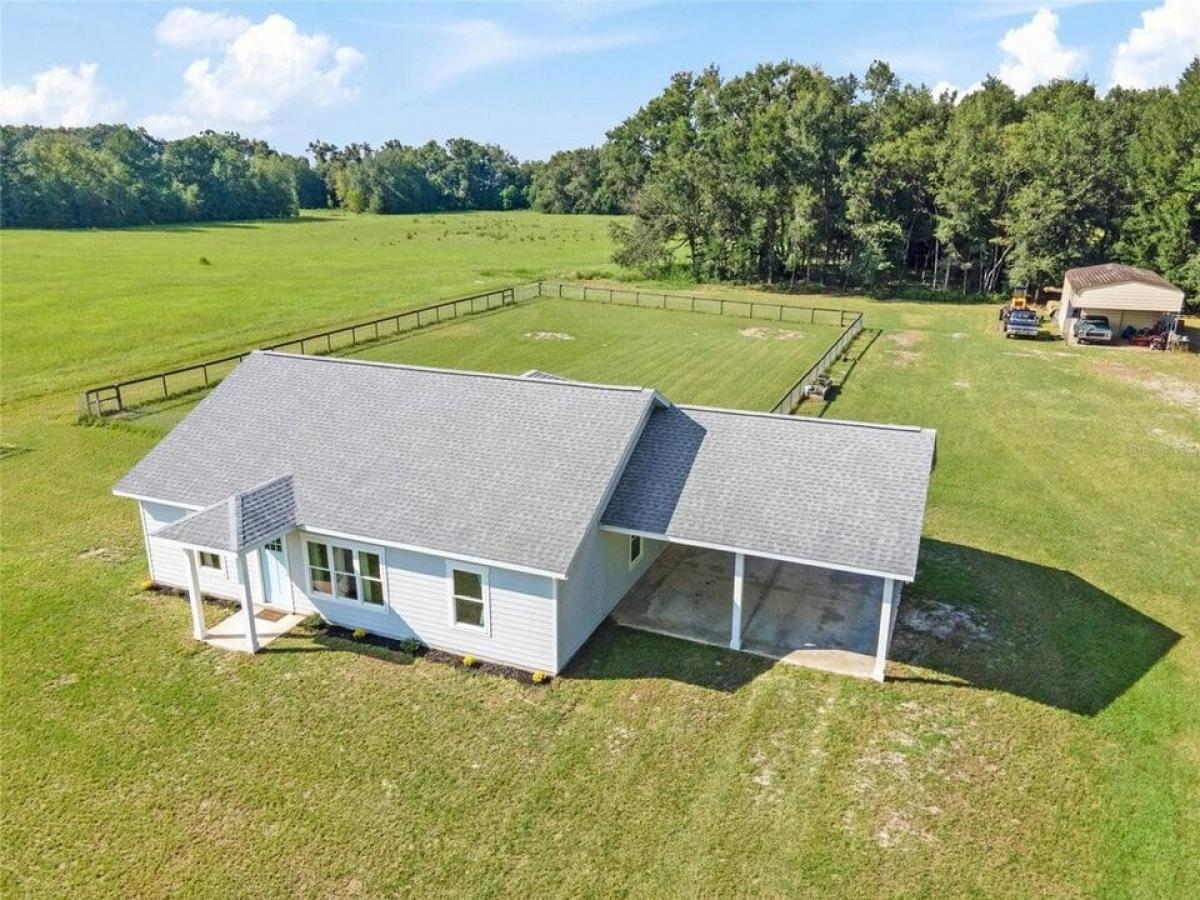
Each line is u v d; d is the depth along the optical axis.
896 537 14.15
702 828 11.23
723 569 18.47
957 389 33.47
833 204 60.00
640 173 78.06
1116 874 10.49
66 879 10.47
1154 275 44.16
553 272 69.38
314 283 61.59
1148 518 21.47
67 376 34.28
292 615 16.53
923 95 66.56
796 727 13.21
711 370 36.59
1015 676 14.59
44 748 12.77
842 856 10.77
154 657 15.12
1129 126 58.19
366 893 10.26
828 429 16.58
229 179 140.62
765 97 63.50
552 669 14.57
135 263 72.31
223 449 17.81
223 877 10.50
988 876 10.48
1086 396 32.56
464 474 16.11
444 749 12.74
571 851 10.87
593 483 15.48
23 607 16.77
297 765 12.40
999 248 58.81
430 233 114.94
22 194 109.50
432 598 15.15
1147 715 13.55
